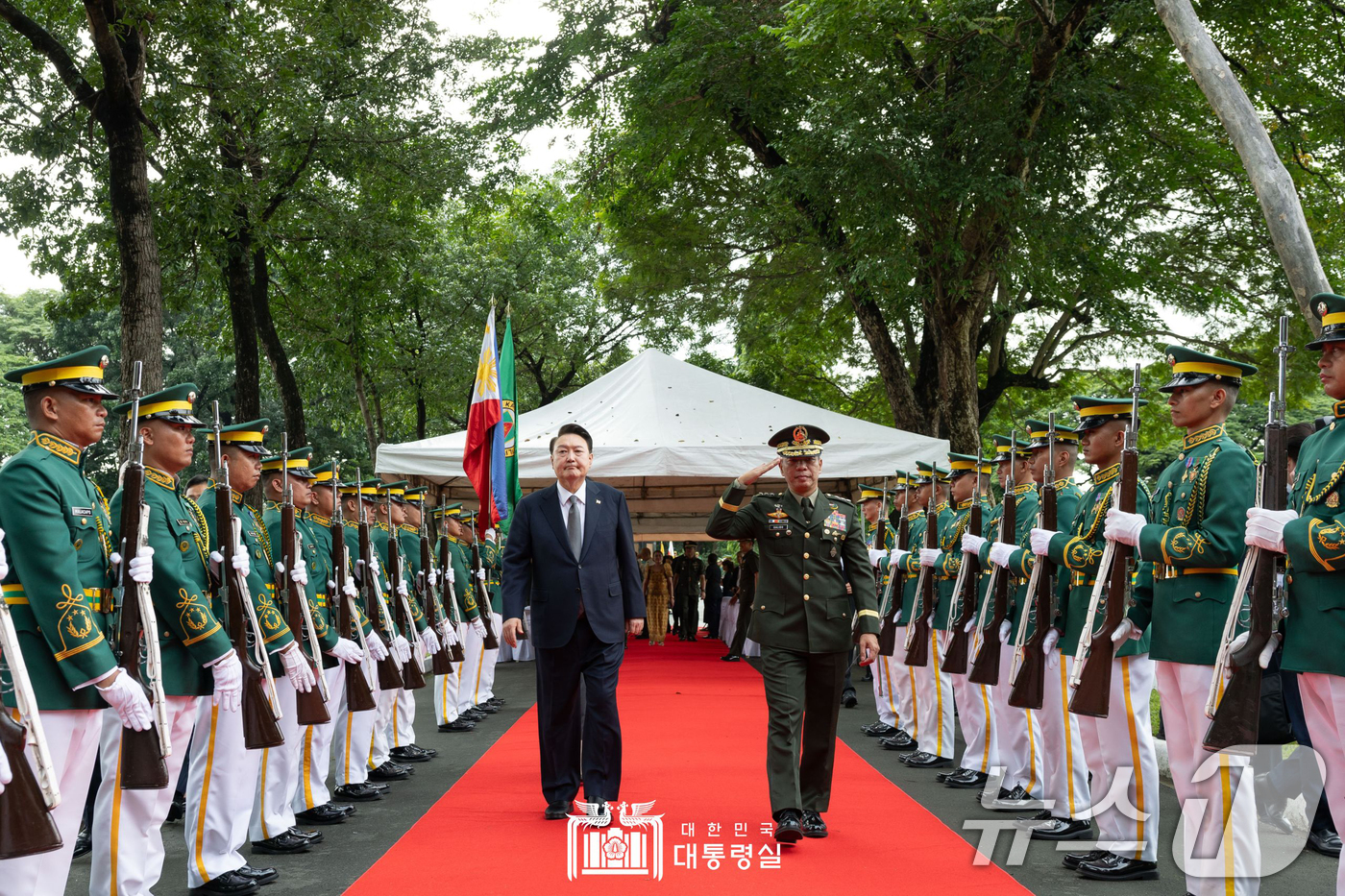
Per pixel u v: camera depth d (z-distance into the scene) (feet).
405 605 24.48
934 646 24.89
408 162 58.85
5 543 11.78
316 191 59.52
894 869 15.96
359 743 21.62
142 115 44.11
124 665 12.38
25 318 136.26
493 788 22.40
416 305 66.80
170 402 14.53
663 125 56.90
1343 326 11.78
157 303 43.21
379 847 17.71
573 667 19.54
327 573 19.85
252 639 15.26
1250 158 23.68
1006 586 18.85
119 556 12.64
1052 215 45.98
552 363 101.55
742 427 44.47
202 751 15.48
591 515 19.81
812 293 66.85
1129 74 48.93
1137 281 53.26
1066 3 45.62
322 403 99.71
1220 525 13.52
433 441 44.78
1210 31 48.83
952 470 25.31
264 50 53.16
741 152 64.90
